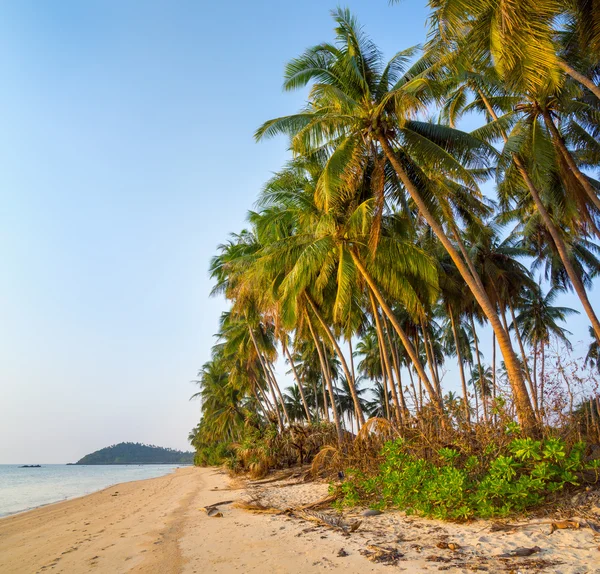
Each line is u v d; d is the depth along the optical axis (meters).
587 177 17.97
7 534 12.42
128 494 24.25
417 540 6.65
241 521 10.01
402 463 9.64
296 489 15.38
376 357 38.06
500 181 17.00
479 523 7.12
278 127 14.08
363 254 16.69
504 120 16.25
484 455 8.70
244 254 24.39
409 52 13.66
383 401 46.38
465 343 32.38
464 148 13.60
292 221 21.36
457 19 8.67
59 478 64.56
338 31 14.02
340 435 20.33
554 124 14.69
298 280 16.02
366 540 6.93
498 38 9.02
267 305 20.59
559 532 6.06
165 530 9.84
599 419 9.37
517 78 9.53
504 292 24.03
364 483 10.09
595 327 14.66
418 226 18.06
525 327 31.08
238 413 51.88
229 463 28.00
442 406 10.47
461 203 16.86
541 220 21.42
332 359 42.03
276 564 6.02
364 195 16.27
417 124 13.98
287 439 23.72
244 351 34.16
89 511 16.73
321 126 13.12
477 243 22.23
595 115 14.82
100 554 7.93
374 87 13.85
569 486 7.44
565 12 10.70
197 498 17.11
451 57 10.84
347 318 19.64
